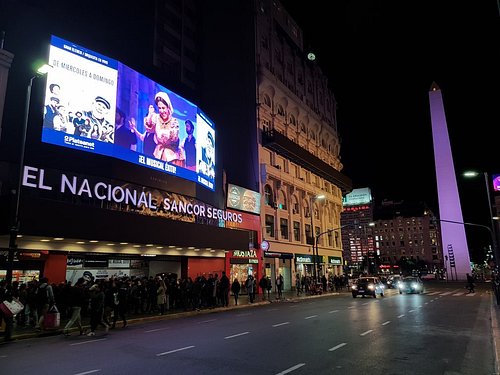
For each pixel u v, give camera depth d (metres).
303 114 57.84
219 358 9.47
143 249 25.58
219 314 21.03
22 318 16.16
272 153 47.94
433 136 87.31
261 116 47.19
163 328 15.45
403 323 15.71
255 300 30.06
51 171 21.00
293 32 61.47
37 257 19.95
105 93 25.22
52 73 22.47
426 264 155.38
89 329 15.20
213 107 47.72
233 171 44.50
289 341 11.70
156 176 27.70
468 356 9.65
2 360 9.70
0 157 19.62
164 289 20.58
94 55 25.09
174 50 51.25
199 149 32.97
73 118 23.06
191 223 27.89
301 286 40.72
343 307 23.47
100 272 23.81
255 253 40.03
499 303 23.39
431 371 8.21
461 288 51.72
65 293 15.77
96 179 23.59
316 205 60.09
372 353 9.93
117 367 8.71
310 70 64.56
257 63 48.00
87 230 20.48
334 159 70.06
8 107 20.55
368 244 150.12
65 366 8.91
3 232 17.67
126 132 26.09
